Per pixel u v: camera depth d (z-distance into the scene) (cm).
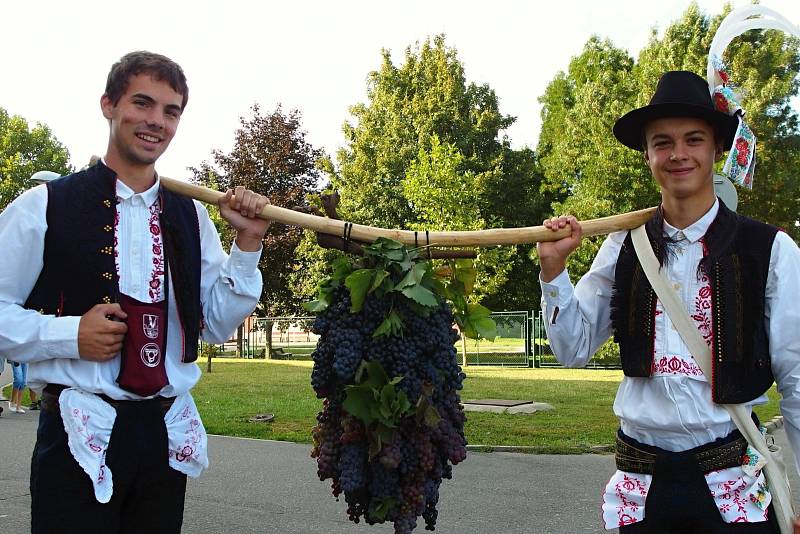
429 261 261
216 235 283
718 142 262
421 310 238
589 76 2847
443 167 2242
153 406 248
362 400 227
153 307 251
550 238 262
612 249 273
